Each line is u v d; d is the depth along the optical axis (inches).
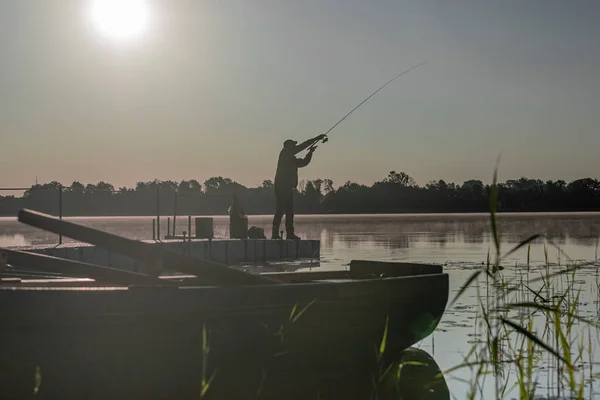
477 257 874.1
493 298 470.0
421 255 916.0
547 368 297.3
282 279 369.4
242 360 274.1
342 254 955.3
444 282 339.0
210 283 343.0
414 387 278.5
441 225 2448.3
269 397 263.1
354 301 301.6
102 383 252.2
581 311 414.0
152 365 257.4
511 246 1124.5
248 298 272.5
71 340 246.7
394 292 315.6
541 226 2081.7
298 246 901.8
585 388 266.8
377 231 1873.8
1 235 1502.2
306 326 288.5
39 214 256.4
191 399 263.0
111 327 250.2
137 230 1711.4
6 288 243.8
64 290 245.1
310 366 292.7
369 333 308.5
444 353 330.3
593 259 818.2
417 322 327.9
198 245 780.6
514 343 339.9
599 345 333.1
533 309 424.5
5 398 242.2
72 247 644.1
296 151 906.1
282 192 911.0
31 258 301.4
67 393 248.7
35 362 243.8
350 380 291.0
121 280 300.2
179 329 260.2
